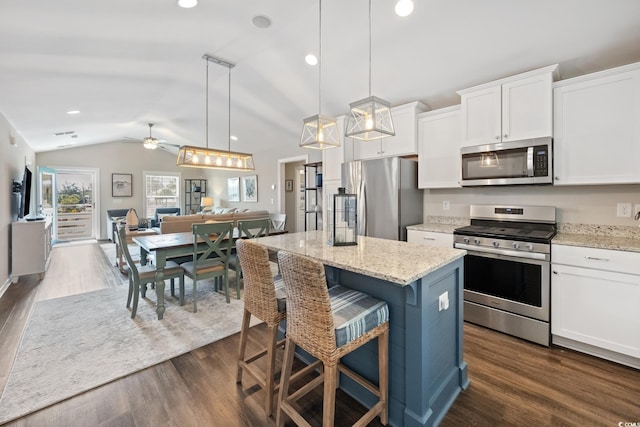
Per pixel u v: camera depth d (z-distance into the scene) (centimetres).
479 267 271
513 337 251
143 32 272
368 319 148
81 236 802
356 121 223
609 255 207
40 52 272
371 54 303
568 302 225
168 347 239
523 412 167
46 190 732
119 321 286
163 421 162
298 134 566
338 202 206
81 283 409
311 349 141
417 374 151
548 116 244
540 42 241
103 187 826
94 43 274
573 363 212
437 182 329
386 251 188
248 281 181
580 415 164
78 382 195
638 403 172
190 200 977
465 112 292
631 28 212
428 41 269
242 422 162
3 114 414
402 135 353
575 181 238
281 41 311
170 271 308
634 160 213
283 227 622
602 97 224
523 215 286
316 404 177
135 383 195
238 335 260
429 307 155
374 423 163
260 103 484
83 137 681
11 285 399
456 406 173
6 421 161
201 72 390
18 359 221
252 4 248
